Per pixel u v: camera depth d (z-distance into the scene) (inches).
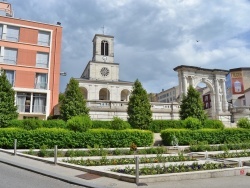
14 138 660.1
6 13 1684.3
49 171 411.2
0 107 863.1
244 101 2250.2
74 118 755.4
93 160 516.4
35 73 1473.9
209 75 1760.6
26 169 431.2
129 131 764.6
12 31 1470.2
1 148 652.1
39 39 1530.5
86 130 732.7
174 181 373.1
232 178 406.3
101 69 2659.9
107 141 729.0
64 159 522.6
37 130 679.7
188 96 1135.6
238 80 2381.9
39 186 327.0
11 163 469.4
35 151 597.3
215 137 869.8
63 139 685.3
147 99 1050.1
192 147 721.0
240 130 924.0
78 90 1101.1
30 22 1510.8
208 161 518.9
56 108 1422.2
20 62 1445.6
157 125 1035.9
